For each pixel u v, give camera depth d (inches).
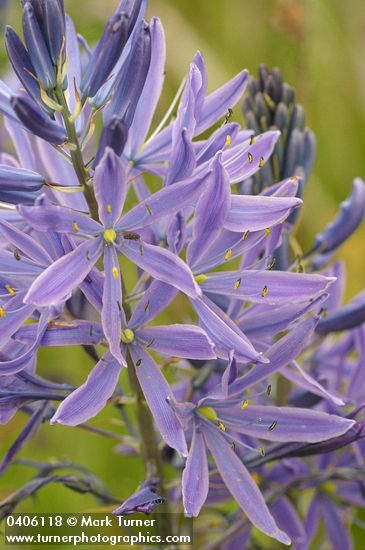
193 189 16.8
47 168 18.3
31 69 17.0
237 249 17.7
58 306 16.8
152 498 17.1
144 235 18.0
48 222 16.6
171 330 17.2
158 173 18.1
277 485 20.1
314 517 20.5
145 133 18.0
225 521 20.5
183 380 20.3
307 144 19.9
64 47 17.2
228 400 17.8
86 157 19.1
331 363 20.7
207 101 17.7
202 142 17.7
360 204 19.9
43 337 17.0
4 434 23.9
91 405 16.9
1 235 17.6
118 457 23.4
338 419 17.6
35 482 18.3
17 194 17.1
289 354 17.7
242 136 18.0
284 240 19.3
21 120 16.6
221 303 18.3
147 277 17.9
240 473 17.7
